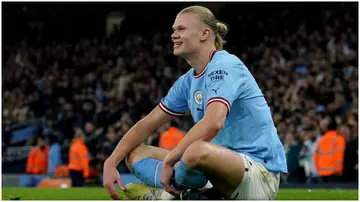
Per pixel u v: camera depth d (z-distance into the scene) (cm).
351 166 1464
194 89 478
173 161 441
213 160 422
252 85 464
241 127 461
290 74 2064
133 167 485
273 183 464
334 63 2061
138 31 2694
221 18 2591
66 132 2005
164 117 507
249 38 2475
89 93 2312
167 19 2691
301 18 2466
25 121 2269
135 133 495
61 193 973
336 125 1566
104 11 2855
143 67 2433
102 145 1731
